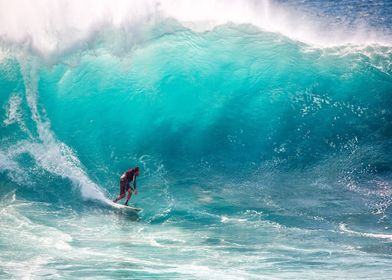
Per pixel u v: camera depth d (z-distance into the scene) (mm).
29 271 38125
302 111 66375
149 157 62719
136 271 38750
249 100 67625
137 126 65750
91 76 68125
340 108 66375
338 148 62969
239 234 47156
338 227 48594
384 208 52531
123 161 61875
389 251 43344
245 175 60406
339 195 55750
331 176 59312
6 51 68125
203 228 48500
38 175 57062
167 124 66250
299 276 38219
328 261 41188
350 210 52312
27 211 50844
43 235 45469
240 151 63500
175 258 41594
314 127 65000
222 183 58906
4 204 52281
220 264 40469
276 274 38562
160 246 44219
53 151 60188
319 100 67188
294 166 61312
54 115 64438
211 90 68625
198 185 58281
